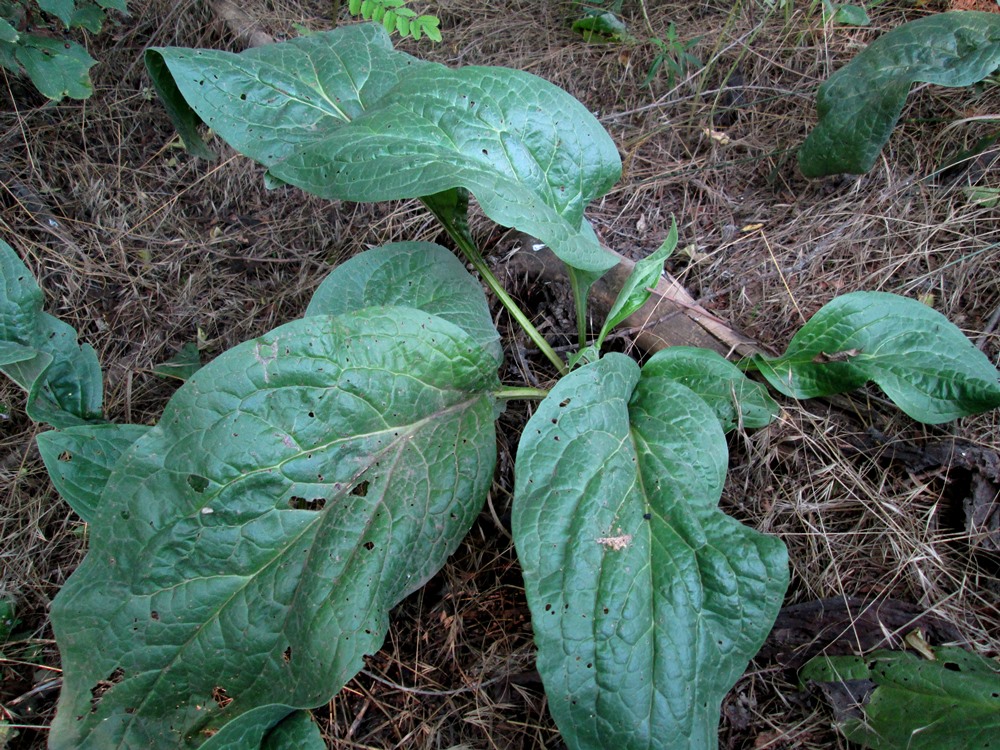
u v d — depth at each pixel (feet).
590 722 1.36
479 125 1.66
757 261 2.11
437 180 1.48
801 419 1.84
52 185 2.46
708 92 2.43
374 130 1.60
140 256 2.38
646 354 2.05
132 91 2.66
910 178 2.13
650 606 1.41
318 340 1.53
